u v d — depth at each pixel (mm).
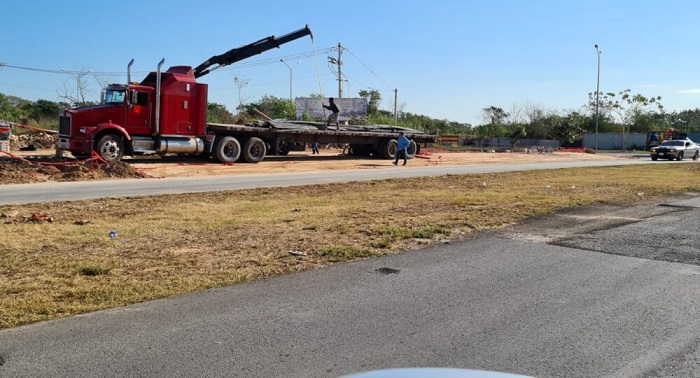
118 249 8258
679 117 95938
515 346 4637
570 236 9570
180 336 4801
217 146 26266
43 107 57250
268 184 18953
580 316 5402
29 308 5457
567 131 76688
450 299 5934
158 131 24297
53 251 8047
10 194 14961
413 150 35062
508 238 9391
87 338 4727
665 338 4836
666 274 7012
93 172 20328
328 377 4035
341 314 5426
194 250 8266
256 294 6062
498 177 23312
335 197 15367
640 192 16859
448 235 9656
